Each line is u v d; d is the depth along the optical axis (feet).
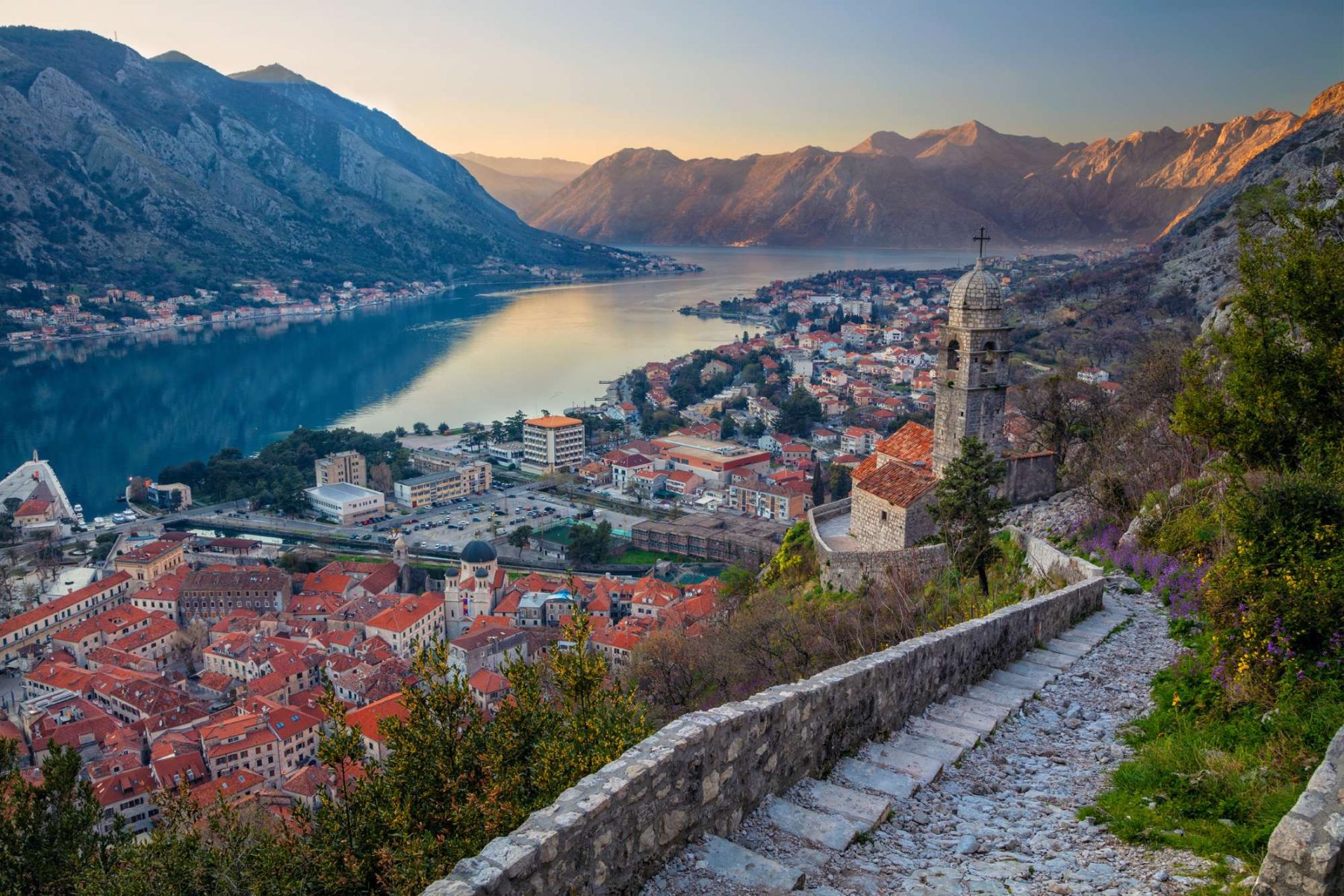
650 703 182.91
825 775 53.72
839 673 57.62
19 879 77.71
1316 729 49.65
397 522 570.46
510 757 63.67
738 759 45.93
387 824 59.52
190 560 485.15
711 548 487.61
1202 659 67.51
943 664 70.44
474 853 54.24
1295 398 102.53
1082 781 53.98
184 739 257.34
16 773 81.30
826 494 542.98
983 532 161.89
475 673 276.82
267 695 298.56
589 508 595.06
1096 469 196.24
